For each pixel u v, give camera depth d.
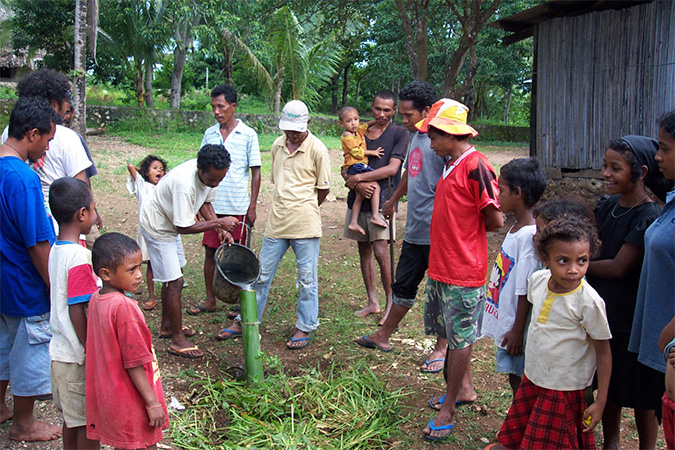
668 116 2.40
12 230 3.04
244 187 5.30
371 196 5.05
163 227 4.29
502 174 3.13
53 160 3.79
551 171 8.34
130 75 23.16
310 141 4.53
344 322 5.10
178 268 4.41
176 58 23.31
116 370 2.54
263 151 18.67
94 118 21.20
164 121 22.28
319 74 25.44
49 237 3.07
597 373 2.64
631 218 2.79
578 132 7.95
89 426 2.66
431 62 24.05
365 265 5.32
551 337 2.65
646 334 2.53
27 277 3.08
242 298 3.93
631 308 2.80
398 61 25.14
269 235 4.61
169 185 4.20
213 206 5.20
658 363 2.49
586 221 2.59
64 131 3.87
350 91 42.91
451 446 3.33
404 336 4.85
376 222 5.00
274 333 4.95
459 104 3.36
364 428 3.47
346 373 4.07
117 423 2.56
